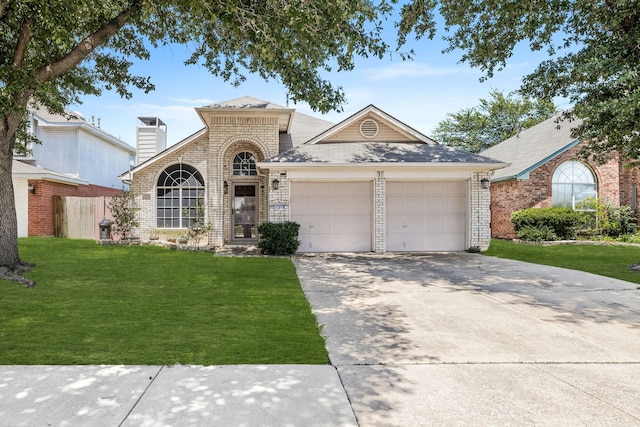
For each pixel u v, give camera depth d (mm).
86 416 3238
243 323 5797
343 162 13547
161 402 3475
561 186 18062
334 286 8531
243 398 3568
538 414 3365
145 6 7531
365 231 14500
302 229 14359
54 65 8508
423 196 14703
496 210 19781
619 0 8688
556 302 7195
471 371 4246
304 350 4777
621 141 10484
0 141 8523
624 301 7273
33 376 3959
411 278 9430
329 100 9750
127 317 5996
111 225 15352
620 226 17562
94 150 22547
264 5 7355
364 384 3896
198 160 16312
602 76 9406
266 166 13430
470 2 10125
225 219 16156
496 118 34969
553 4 9273
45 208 16812
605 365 4445
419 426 3166
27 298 6977
